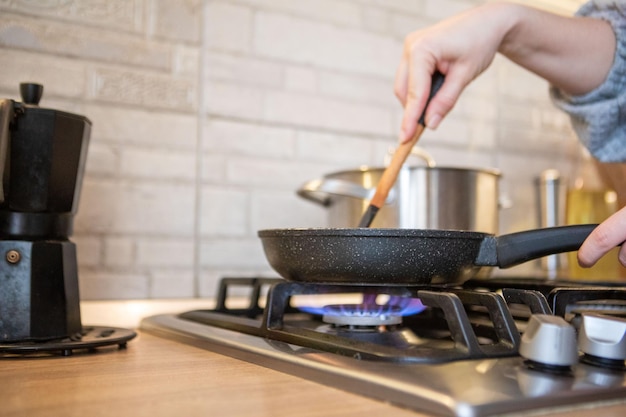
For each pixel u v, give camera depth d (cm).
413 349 50
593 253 58
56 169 62
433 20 125
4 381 49
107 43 93
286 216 108
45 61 89
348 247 57
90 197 91
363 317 65
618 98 81
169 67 98
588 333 48
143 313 91
